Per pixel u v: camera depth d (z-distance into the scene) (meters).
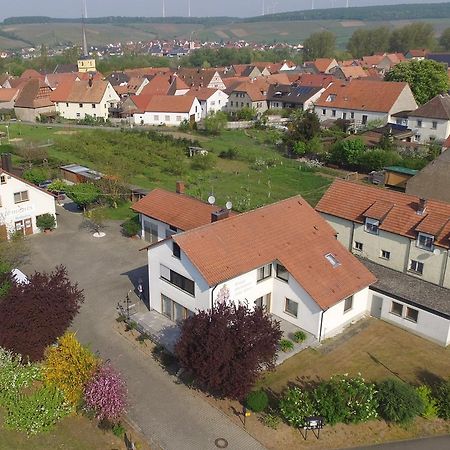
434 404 27.58
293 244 36.16
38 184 64.06
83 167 70.56
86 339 34.25
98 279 42.75
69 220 55.94
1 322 28.91
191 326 27.83
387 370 31.22
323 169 77.50
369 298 36.78
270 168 78.38
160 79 138.38
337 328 35.03
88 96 117.06
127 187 61.81
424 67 106.56
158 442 25.66
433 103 89.06
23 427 26.17
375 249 41.59
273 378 30.28
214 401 28.50
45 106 117.12
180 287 34.25
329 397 26.94
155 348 33.09
